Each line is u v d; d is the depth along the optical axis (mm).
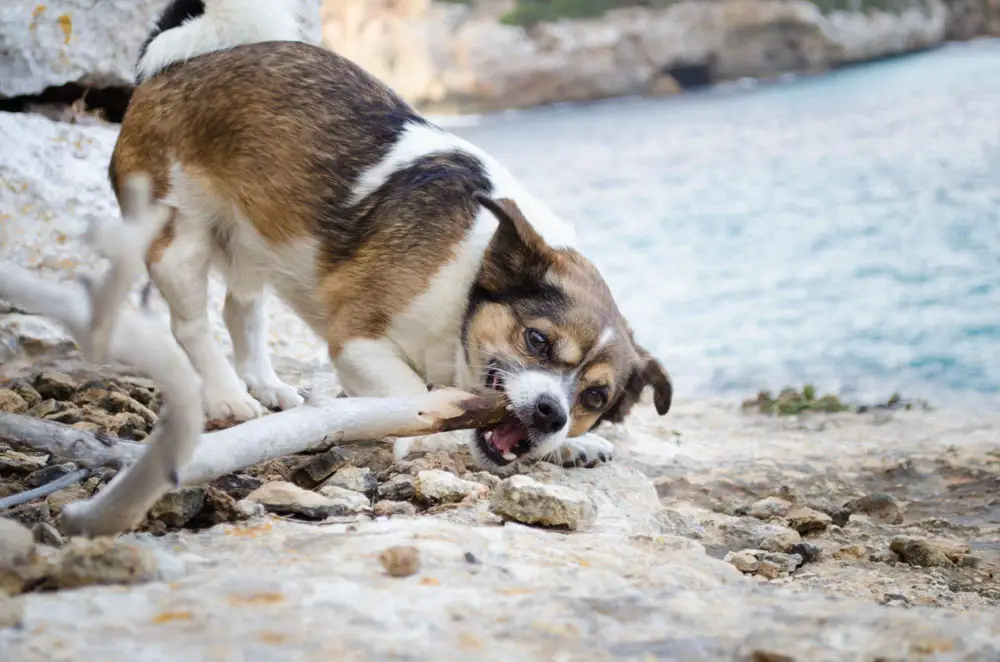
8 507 4168
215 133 5566
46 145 7844
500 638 2961
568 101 31141
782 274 13805
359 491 4883
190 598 3082
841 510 5969
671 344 11531
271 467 4996
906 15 34656
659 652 2928
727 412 9180
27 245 7270
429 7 31750
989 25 36812
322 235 5488
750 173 19375
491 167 5750
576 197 18000
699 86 32531
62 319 3570
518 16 31781
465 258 5312
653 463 6977
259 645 2758
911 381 10211
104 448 4152
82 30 8375
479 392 5230
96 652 2654
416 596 3240
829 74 32031
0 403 5562
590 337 5289
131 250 3701
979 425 8625
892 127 22672
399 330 5406
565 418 5168
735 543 5230
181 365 3422
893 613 3344
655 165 20406
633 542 4305
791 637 3055
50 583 3215
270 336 7867
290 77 5617
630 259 14523
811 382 10250
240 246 5820
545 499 4469
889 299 12781
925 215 16078
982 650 2990
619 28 31344
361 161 5523
